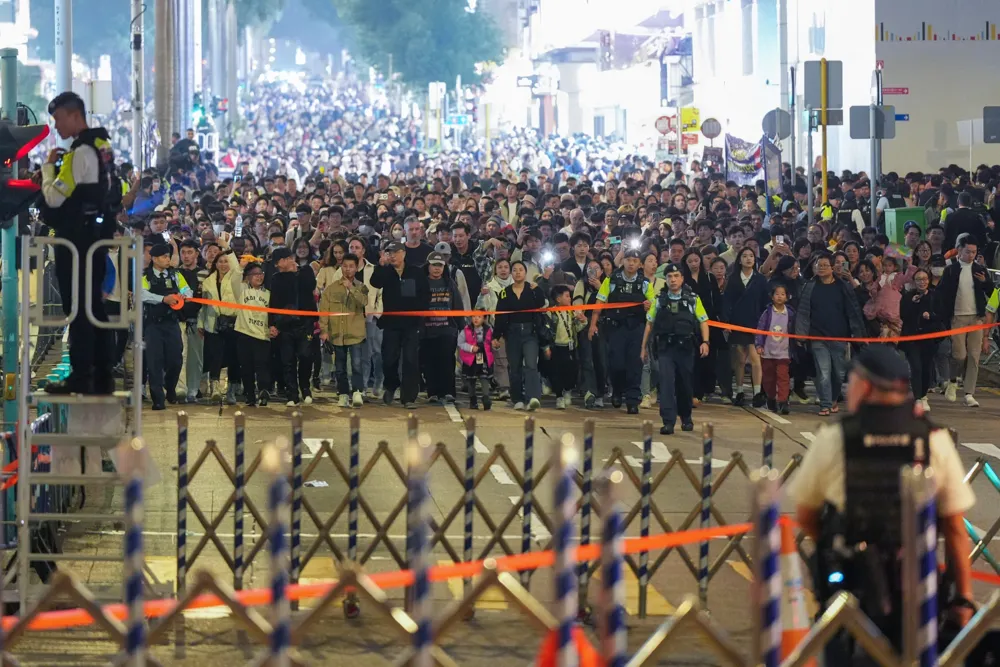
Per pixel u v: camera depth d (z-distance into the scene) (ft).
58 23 208.85
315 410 108.99
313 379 118.83
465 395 117.70
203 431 98.63
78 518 54.60
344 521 73.41
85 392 57.82
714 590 62.64
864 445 37.19
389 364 110.83
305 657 52.49
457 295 112.88
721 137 358.23
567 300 109.29
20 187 60.49
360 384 110.83
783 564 41.55
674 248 117.08
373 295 112.68
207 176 278.46
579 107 595.88
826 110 155.02
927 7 253.85
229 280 109.81
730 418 107.55
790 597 41.37
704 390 114.42
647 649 33.24
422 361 111.65
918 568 32.71
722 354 113.70
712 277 116.26
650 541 55.16
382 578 51.08
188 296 108.37
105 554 66.54
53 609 55.98
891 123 156.15
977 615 34.94
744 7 339.36
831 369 109.19
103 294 60.13
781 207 174.09
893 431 37.29
